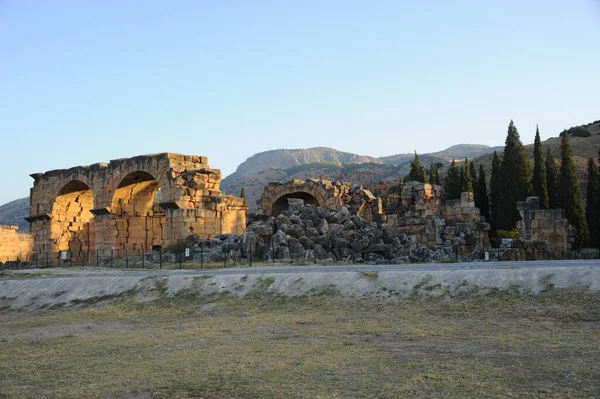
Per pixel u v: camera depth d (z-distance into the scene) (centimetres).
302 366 1859
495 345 1983
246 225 6412
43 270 5044
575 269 2620
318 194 7919
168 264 4828
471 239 5341
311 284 3130
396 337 2216
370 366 1825
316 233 5050
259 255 4866
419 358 1888
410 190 6059
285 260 4588
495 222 7188
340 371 1783
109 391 1680
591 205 6362
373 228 5241
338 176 18362
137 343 2373
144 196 6475
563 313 2273
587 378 1558
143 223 6438
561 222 5134
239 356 2038
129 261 5300
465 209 5809
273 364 1902
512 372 1664
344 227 5244
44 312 3453
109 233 6172
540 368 1681
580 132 14125
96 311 3228
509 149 7056
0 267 5994
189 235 5422
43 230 6975
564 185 6278
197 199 5669
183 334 2505
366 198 7831
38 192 7112
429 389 1553
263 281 3281
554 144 13288
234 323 2691
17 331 2873
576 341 1947
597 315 2205
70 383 1788
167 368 1911
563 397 1425
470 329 2244
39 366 2039
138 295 3462
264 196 8219
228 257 4806
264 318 2741
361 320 2552
